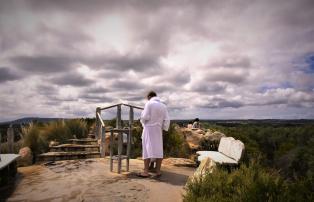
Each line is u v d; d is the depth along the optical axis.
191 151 11.49
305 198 3.54
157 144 6.45
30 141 9.88
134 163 8.20
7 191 5.38
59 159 9.37
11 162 6.28
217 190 4.22
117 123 9.77
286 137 40.56
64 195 5.05
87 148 10.66
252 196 3.61
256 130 42.28
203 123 19.97
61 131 12.20
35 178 6.45
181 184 5.83
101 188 5.44
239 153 6.13
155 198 4.85
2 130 11.00
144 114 6.50
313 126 36.62
